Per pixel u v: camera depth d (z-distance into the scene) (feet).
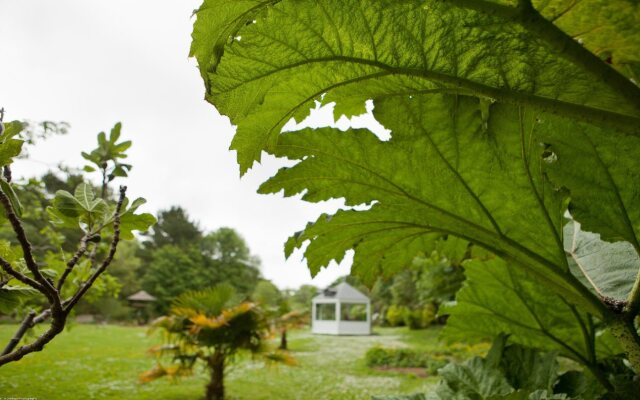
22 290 3.29
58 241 10.92
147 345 46.88
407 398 5.57
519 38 2.48
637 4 2.46
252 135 3.59
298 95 3.30
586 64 2.31
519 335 6.21
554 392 5.15
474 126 3.74
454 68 2.84
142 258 129.39
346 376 32.81
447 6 2.43
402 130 3.89
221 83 2.99
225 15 2.60
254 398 24.35
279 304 35.12
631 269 4.73
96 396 21.68
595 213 3.79
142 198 3.52
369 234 5.26
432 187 4.27
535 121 3.53
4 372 26.14
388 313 101.45
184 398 22.88
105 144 4.30
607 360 5.52
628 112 2.79
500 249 4.57
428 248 5.68
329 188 4.68
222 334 21.26
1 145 2.60
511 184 4.00
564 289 4.18
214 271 111.45
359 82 3.49
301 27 2.73
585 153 3.55
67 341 47.42
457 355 38.09
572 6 2.56
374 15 2.61
